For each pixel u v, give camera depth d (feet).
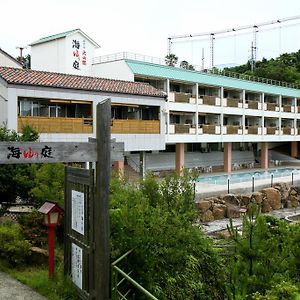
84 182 24.12
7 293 26.25
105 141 22.48
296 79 215.92
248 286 23.00
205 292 28.07
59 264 30.58
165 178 32.32
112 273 23.15
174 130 109.60
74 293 25.52
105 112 22.49
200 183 96.63
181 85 118.32
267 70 221.66
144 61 109.70
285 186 97.45
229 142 132.46
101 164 22.47
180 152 116.26
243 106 134.31
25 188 41.70
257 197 85.10
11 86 64.49
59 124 71.05
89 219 23.62
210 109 121.19
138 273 24.98
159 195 30.66
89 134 75.15
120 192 29.50
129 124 82.58
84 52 110.42
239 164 145.89
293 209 90.89
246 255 24.89
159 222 25.75
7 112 64.49
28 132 48.01
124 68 101.81
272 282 22.48
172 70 112.37
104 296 22.40
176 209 29.60
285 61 251.60
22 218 36.50
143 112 92.17
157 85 109.09
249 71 233.14
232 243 30.83
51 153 21.88
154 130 87.15
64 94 71.20
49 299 25.26
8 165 41.50
